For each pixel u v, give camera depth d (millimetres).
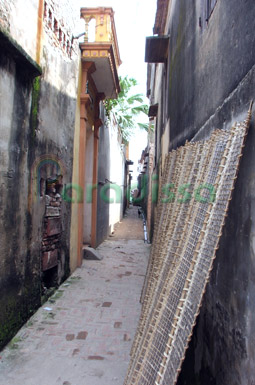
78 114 5742
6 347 2895
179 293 1749
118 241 9812
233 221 1682
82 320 3611
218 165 1787
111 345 3062
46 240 4152
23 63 3088
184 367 2707
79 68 5719
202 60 2701
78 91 5699
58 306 3994
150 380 1671
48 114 4051
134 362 2064
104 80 6762
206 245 1639
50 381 2451
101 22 5875
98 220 8297
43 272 4230
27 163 3357
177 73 4398
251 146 1458
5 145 2820
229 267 1722
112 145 11500
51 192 4352
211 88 2354
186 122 3541
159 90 8414
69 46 4977
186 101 3559
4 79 2779
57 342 3061
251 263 1401
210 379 1967
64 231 4973
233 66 1804
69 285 4891
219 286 1895
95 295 4496
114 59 6379
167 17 6328
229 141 1679
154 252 3445
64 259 5023
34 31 3430
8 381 2426
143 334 2172
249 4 1548
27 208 3383
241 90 1638
